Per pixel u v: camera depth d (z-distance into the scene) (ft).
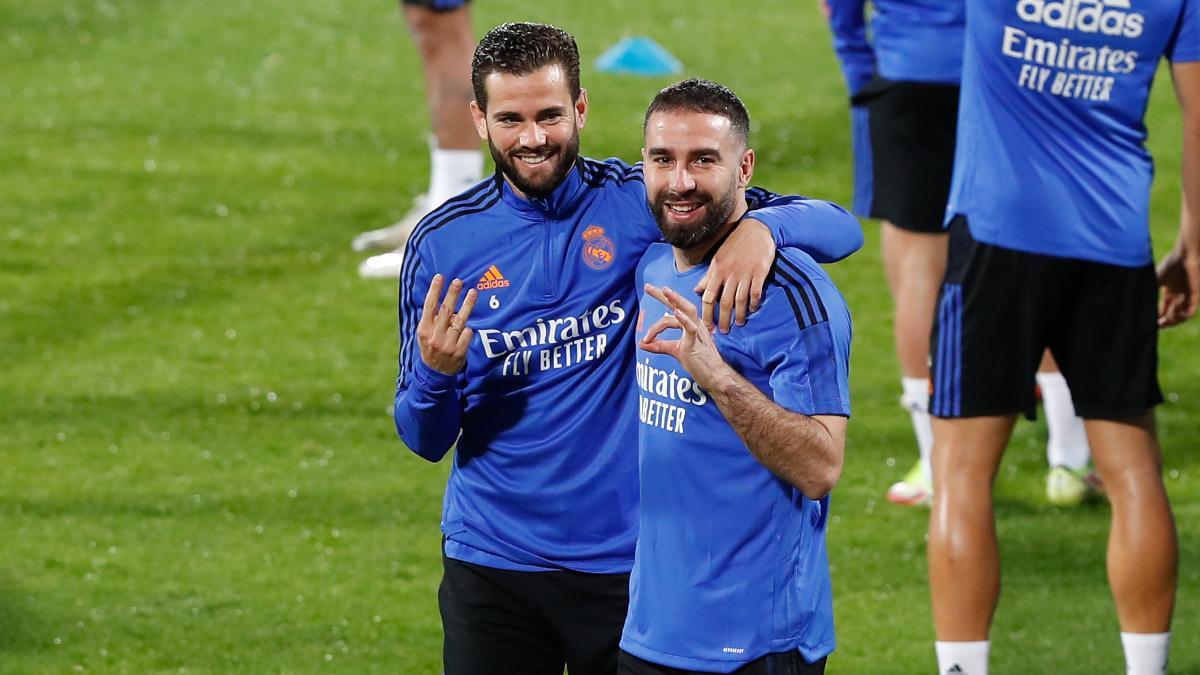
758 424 35.50
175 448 74.28
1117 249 49.65
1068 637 57.57
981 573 50.08
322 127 122.21
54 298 92.38
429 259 41.83
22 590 60.39
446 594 43.70
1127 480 50.11
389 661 55.98
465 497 43.06
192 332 88.43
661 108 36.11
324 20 149.38
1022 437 76.33
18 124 120.26
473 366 41.75
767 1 161.38
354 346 87.20
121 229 102.73
